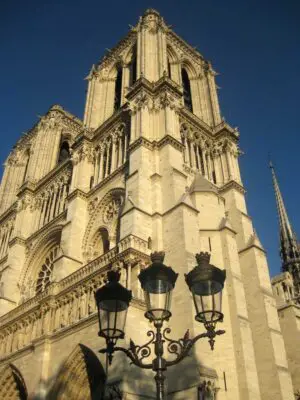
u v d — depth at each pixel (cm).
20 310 4966
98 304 1652
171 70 7219
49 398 3719
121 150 5744
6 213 7969
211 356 3341
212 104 7150
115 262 3909
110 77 7688
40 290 6025
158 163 4928
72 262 5072
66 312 4200
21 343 4575
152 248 4162
